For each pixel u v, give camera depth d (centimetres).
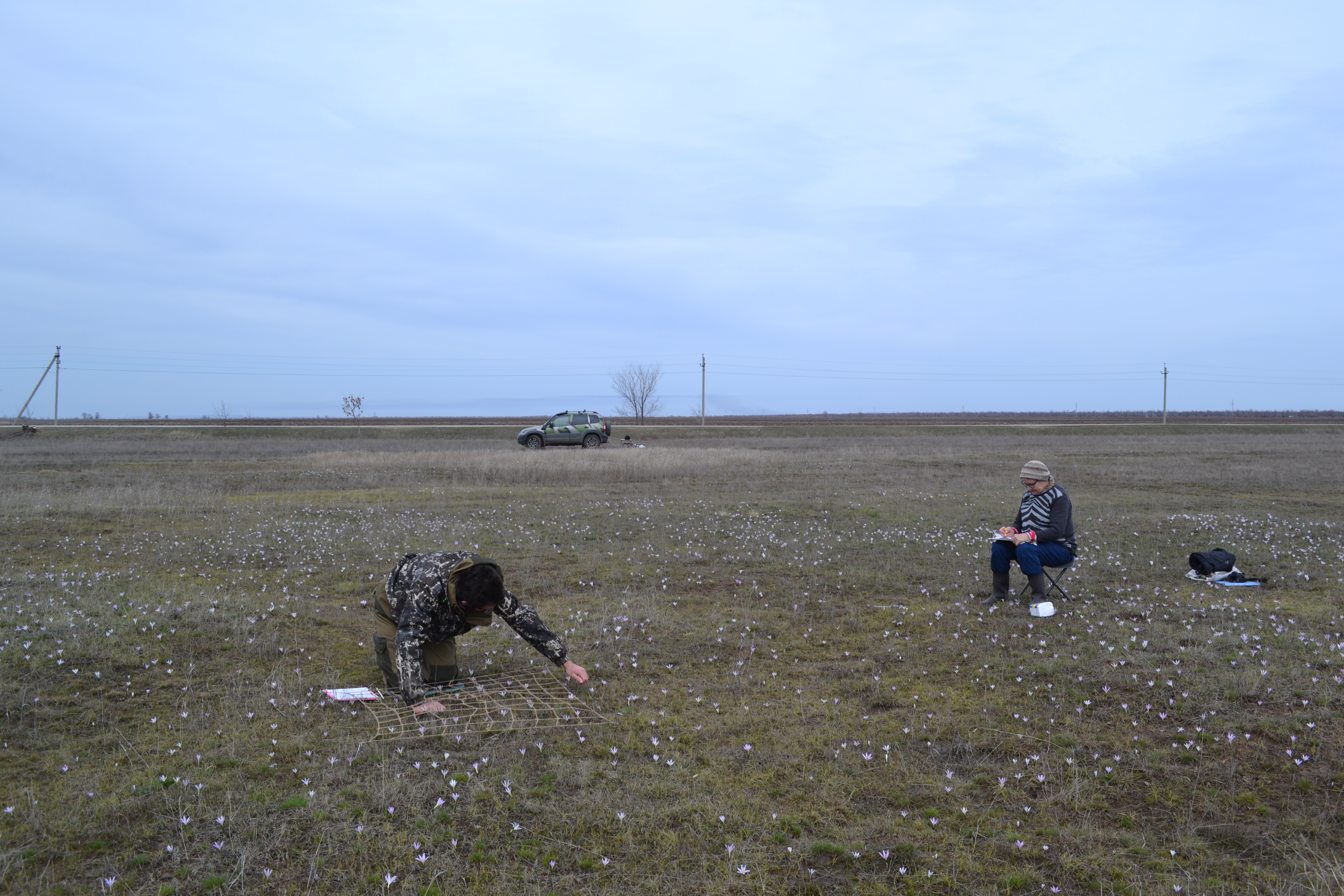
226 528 1197
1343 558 984
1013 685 552
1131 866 339
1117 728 480
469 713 494
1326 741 457
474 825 364
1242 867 339
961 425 5325
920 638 660
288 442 3719
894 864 341
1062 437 4247
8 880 315
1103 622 697
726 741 460
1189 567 934
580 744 454
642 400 8138
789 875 331
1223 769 427
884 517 1332
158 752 432
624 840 354
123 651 600
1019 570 912
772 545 1082
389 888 316
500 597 491
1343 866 336
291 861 335
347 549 1043
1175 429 5031
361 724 477
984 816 379
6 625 643
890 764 431
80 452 2972
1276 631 661
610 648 629
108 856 334
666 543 1093
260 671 570
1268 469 2255
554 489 1811
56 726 468
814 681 561
